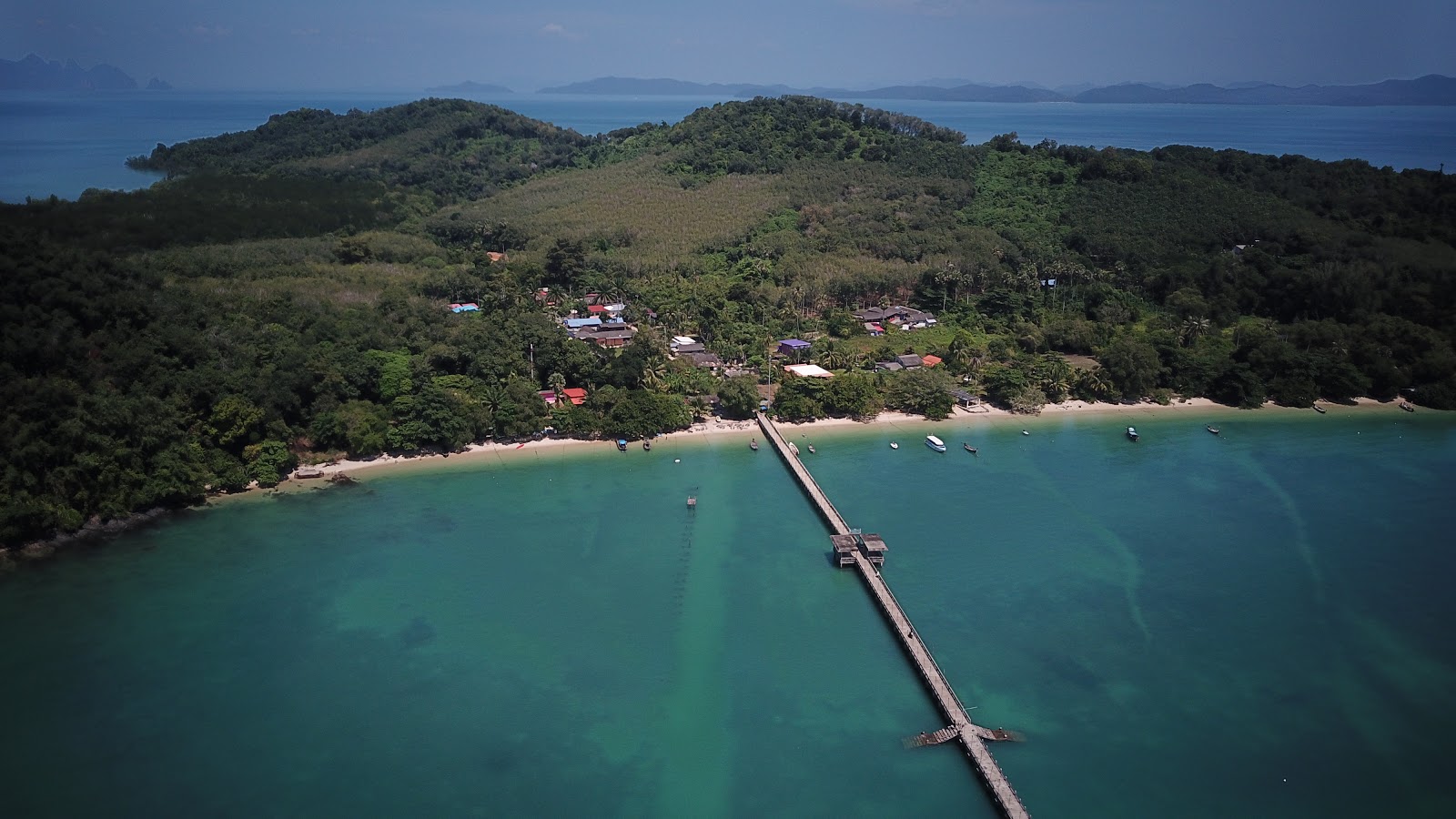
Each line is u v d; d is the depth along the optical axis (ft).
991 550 400.47
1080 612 353.31
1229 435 545.03
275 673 307.37
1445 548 404.57
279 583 360.89
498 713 292.40
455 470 473.67
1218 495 458.91
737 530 417.69
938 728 290.97
